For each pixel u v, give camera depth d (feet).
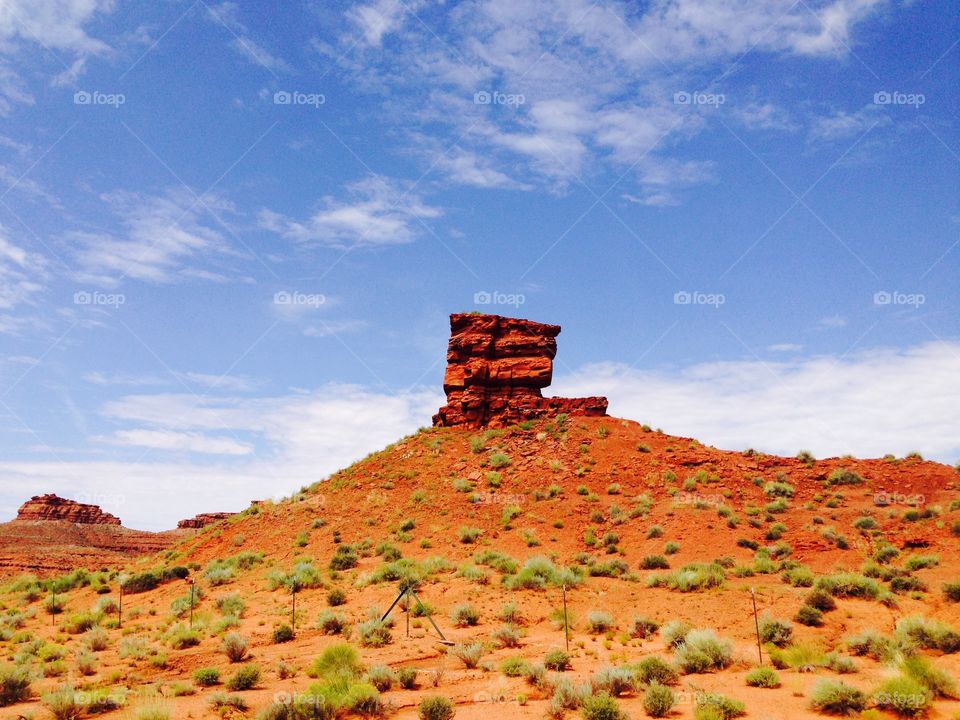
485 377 243.40
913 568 125.80
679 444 216.13
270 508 213.05
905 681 59.72
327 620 103.09
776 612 94.38
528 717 59.06
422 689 69.97
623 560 148.05
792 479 189.67
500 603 111.65
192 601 118.93
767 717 56.24
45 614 141.90
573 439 217.97
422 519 180.96
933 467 186.29
